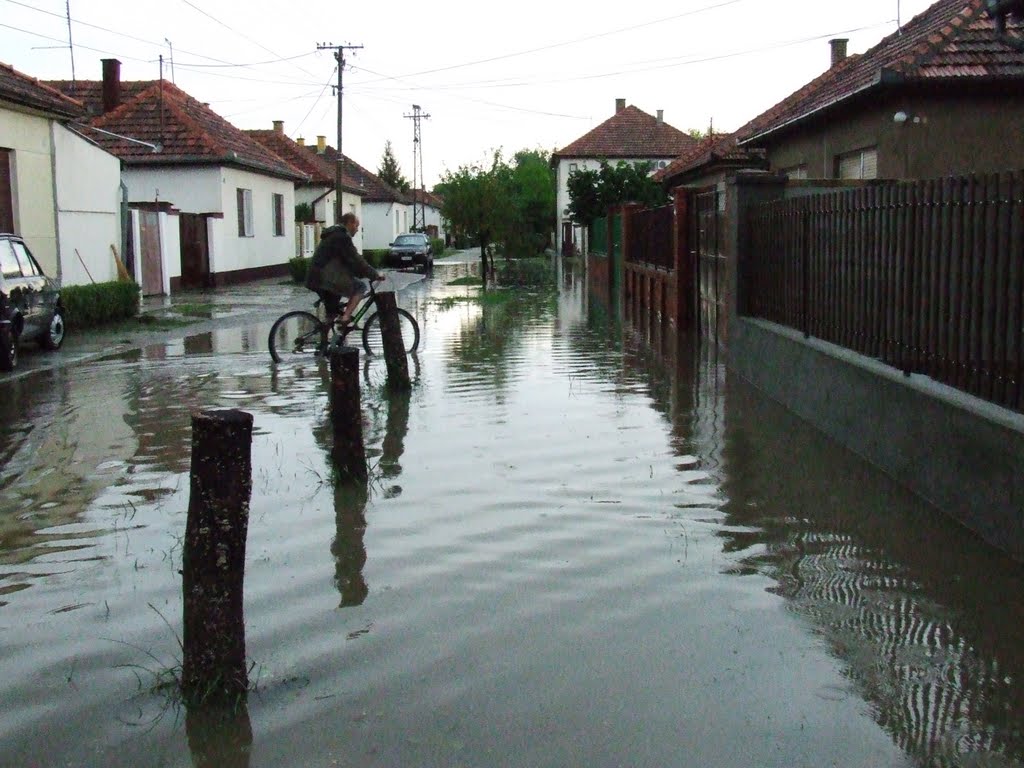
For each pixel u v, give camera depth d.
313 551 5.84
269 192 38.25
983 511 5.71
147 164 32.22
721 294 14.05
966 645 4.45
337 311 13.77
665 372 12.33
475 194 35.16
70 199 21.45
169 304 25.03
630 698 4.04
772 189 11.87
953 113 14.14
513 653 4.46
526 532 6.12
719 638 4.58
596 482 7.21
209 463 4.05
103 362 14.16
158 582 5.44
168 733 3.86
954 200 6.38
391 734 3.80
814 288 9.36
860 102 15.36
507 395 10.80
